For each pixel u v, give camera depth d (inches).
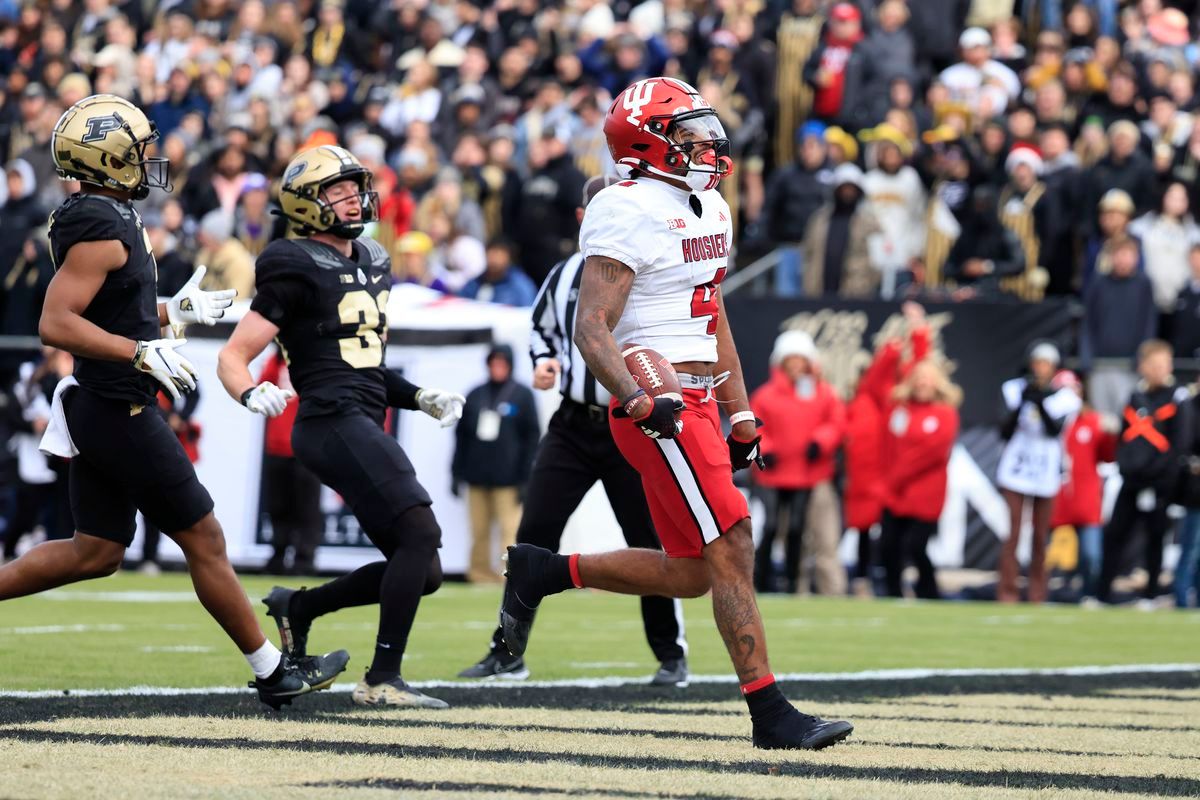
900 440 1921.8
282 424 1929.1
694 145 706.8
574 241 2310.5
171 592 1692.9
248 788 553.3
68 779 562.9
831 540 1945.1
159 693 844.6
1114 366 2042.3
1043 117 2283.5
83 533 753.0
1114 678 1069.8
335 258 857.5
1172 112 2255.2
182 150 2413.9
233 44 2738.7
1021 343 2022.6
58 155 732.7
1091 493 1929.1
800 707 865.5
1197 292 2080.5
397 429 1961.1
